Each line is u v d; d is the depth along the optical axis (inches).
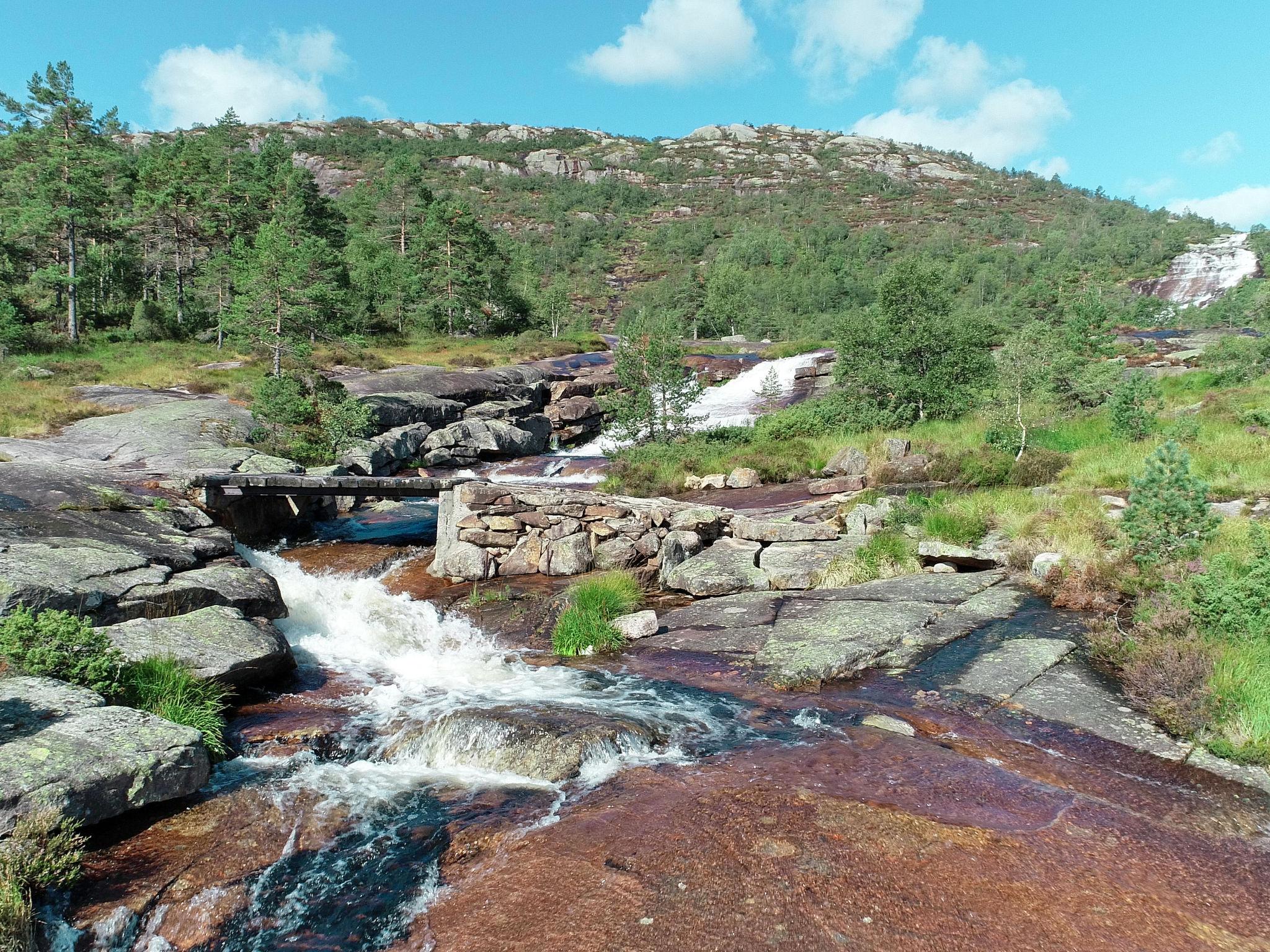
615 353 1090.7
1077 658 329.1
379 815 221.6
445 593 510.9
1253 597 310.8
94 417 899.4
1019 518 528.4
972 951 156.4
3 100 1560.0
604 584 459.8
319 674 350.9
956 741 264.2
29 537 378.9
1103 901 173.9
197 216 1969.7
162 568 371.9
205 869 193.3
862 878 180.4
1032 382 768.3
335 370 1379.2
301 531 716.7
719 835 200.5
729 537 580.1
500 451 1242.0
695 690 323.6
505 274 2522.1
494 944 163.3
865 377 1092.5
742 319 3501.5
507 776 245.8
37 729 217.9
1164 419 810.2
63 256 1790.1
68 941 165.8
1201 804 219.3
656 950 157.3
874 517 567.5
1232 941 161.5
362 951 165.2
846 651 341.7
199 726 259.8
